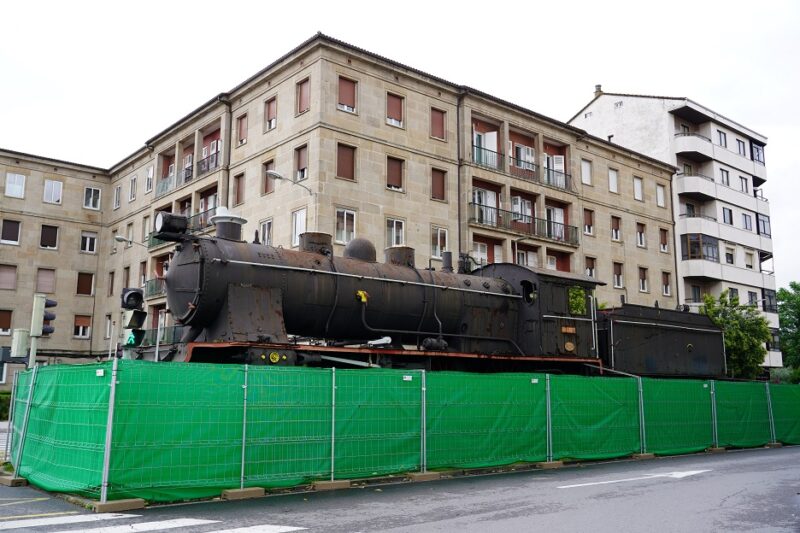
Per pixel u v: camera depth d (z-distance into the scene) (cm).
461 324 1789
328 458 1173
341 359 1431
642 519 897
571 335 1970
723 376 2564
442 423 1348
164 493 988
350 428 1209
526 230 3434
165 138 3725
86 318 4219
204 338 1412
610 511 954
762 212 5247
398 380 1288
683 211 4612
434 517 898
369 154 2822
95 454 969
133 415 975
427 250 2966
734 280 4716
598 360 1992
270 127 2998
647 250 4125
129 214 4056
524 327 1919
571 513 934
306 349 1380
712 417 2067
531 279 1927
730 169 4947
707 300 3875
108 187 4369
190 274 1380
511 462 1462
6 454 1473
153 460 985
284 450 1120
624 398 1777
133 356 1443
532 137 3559
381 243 2814
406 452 1280
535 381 1545
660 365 2270
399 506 985
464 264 2030
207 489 1032
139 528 812
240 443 1072
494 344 1866
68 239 4184
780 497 1098
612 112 4847
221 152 3216
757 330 3709
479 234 3162
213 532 792
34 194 4094
